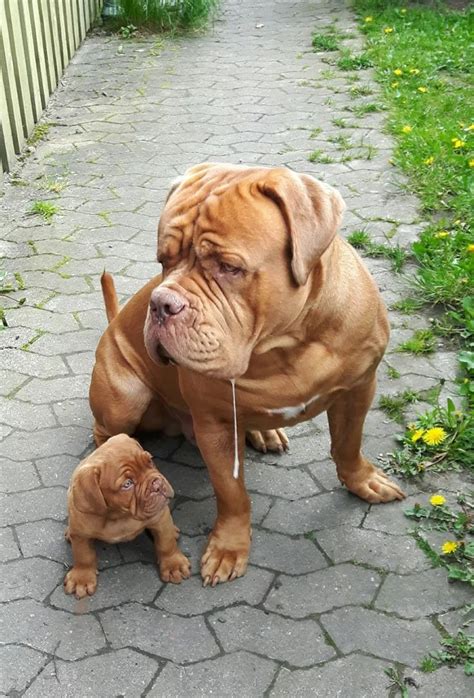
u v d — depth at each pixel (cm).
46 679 158
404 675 155
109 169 359
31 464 204
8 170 354
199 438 169
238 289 142
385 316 166
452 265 263
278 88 456
